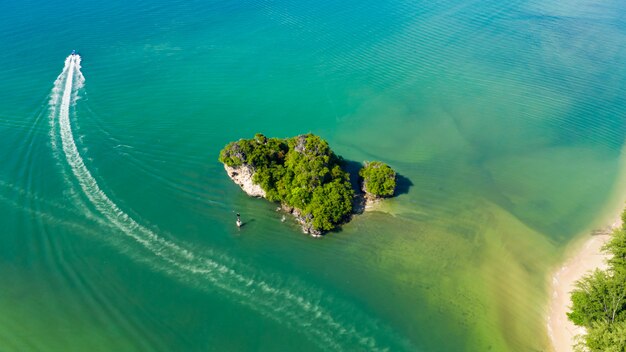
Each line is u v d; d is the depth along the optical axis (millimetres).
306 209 82688
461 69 142500
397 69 141750
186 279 74125
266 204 88875
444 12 178875
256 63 142125
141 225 83188
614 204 95375
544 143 113250
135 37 154000
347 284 75125
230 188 92500
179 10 174500
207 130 111500
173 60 142000
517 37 162250
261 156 86562
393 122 119188
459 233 86000
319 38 157250
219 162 100125
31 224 82062
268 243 81500
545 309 72875
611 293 66750
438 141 112812
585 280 72562
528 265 80562
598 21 176375
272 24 166250
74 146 101062
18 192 88312
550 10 184375
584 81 137500
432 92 131875
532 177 102000
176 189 91750
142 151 101625
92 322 67375
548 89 133625
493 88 133875
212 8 177000
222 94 126875
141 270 75188
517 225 88875
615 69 144125
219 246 80250
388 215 88875
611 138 115000
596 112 124062
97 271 74625
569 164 106500
